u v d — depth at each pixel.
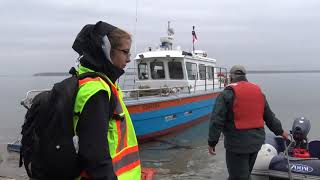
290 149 6.29
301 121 6.33
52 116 1.80
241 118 4.92
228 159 5.09
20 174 8.31
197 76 15.40
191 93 14.52
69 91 1.80
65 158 1.75
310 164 5.75
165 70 14.38
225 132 5.07
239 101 4.90
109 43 1.91
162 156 10.92
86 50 1.92
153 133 12.40
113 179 1.75
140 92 13.24
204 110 16.06
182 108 13.93
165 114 12.82
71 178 1.80
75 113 1.77
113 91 1.92
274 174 5.90
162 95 12.98
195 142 12.84
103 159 1.73
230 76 5.25
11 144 10.69
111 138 1.89
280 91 54.03
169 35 15.72
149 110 11.97
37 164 1.83
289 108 26.88
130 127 2.06
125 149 1.99
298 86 74.88
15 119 20.83
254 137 4.95
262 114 5.09
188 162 10.19
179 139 13.35
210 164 9.97
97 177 1.72
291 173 5.66
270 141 6.58
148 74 14.63
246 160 5.01
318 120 19.84
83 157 1.72
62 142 1.76
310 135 14.87
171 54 14.20
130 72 14.80
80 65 1.93
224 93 4.97
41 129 1.83
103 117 1.78
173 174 8.89
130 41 2.01
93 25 1.94
